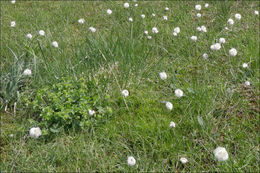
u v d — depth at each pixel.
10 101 3.01
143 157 2.33
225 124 2.66
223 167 2.22
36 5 5.49
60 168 2.29
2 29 4.52
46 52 3.72
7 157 2.43
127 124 2.66
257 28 4.41
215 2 5.29
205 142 2.50
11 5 5.49
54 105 2.64
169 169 2.31
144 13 5.09
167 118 2.76
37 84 3.10
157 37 4.15
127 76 3.14
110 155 2.41
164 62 3.57
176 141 2.46
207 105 2.83
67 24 4.67
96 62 3.36
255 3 5.23
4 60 3.65
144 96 3.04
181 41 4.01
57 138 2.53
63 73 3.19
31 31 4.42
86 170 2.27
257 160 2.30
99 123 2.66
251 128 2.61
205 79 3.26
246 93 3.10
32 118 2.78
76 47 3.75
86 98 2.70
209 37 4.13
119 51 3.55
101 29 4.59
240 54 3.69
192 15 4.99
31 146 2.45
